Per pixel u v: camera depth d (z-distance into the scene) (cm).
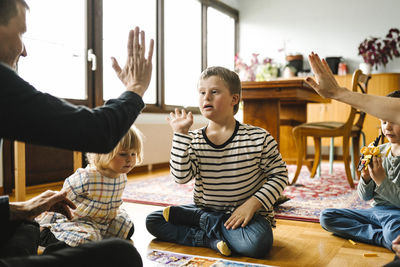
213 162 141
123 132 75
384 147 147
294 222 189
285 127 404
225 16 604
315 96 343
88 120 67
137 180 344
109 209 151
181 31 506
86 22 344
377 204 150
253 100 296
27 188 300
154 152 440
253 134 141
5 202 79
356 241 154
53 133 64
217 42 589
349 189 283
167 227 154
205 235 145
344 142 294
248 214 133
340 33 560
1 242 80
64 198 110
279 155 144
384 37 534
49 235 138
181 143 136
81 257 71
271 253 139
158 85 456
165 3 474
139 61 83
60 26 322
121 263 77
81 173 144
